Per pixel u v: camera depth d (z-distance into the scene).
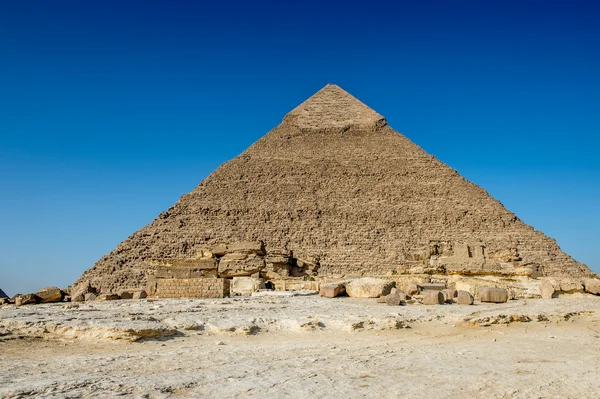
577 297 58.00
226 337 33.03
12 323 31.89
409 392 22.50
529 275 73.38
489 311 42.88
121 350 29.34
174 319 35.00
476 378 24.53
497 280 72.38
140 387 22.23
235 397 21.56
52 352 28.70
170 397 21.48
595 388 23.69
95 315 36.06
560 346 32.59
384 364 26.73
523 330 37.72
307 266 92.19
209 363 26.61
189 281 56.75
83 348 29.64
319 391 22.30
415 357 28.47
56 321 32.41
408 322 38.03
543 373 25.83
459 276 73.81
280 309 41.72
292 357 28.11
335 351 29.72
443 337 34.84
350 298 51.62
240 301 48.06
